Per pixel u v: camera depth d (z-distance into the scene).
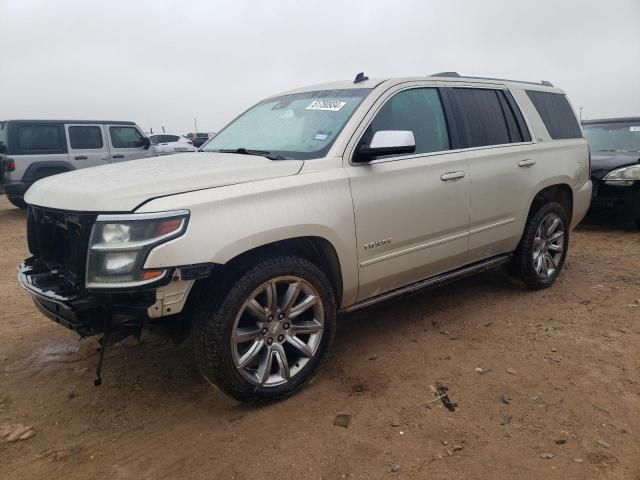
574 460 2.54
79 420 3.04
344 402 3.11
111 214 2.60
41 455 2.72
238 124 4.39
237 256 2.97
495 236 4.39
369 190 3.40
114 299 2.66
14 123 10.95
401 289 3.85
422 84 3.98
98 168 3.46
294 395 3.19
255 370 3.04
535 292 4.99
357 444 2.70
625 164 7.43
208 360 2.80
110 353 3.88
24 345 4.07
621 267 5.83
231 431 2.86
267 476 2.49
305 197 3.08
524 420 2.88
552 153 4.91
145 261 2.55
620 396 3.11
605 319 4.28
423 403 3.07
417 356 3.69
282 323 3.07
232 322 2.82
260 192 2.91
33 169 11.13
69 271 2.99
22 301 5.13
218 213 2.73
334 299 3.29
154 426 2.95
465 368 3.49
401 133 3.29
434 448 2.65
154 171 3.08
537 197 4.88
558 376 3.35
